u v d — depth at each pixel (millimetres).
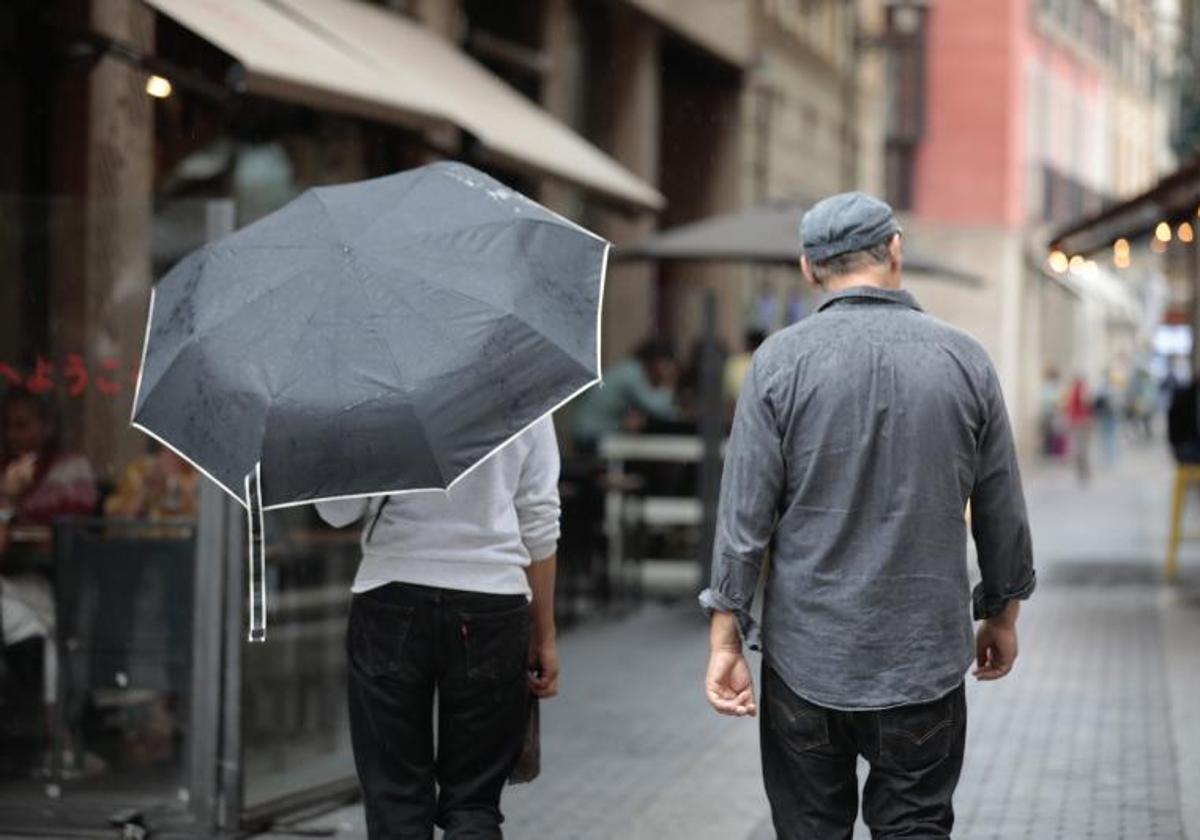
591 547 17516
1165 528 27969
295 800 9461
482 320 5773
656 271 32688
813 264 6023
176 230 9258
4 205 9422
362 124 16094
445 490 5590
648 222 29422
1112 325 70500
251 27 12664
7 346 9430
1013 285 52469
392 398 5582
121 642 9219
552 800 9734
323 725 9711
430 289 5840
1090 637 15586
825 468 5746
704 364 17562
